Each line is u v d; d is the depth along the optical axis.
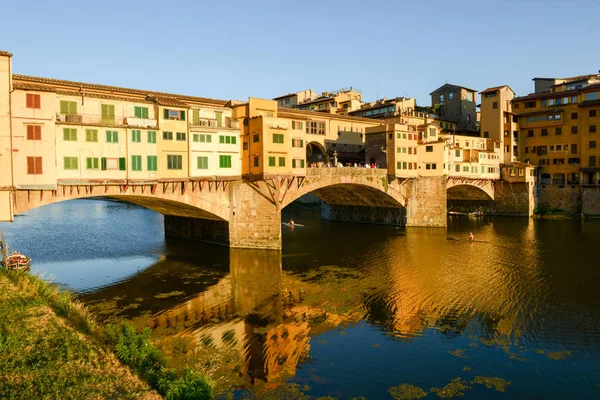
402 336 29.58
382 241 65.12
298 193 59.91
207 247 58.09
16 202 38.66
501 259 52.44
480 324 31.59
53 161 39.66
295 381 23.48
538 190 96.94
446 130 106.44
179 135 49.00
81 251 55.88
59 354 20.28
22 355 19.88
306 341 28.80
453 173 85.94
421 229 76.25
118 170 44.09
